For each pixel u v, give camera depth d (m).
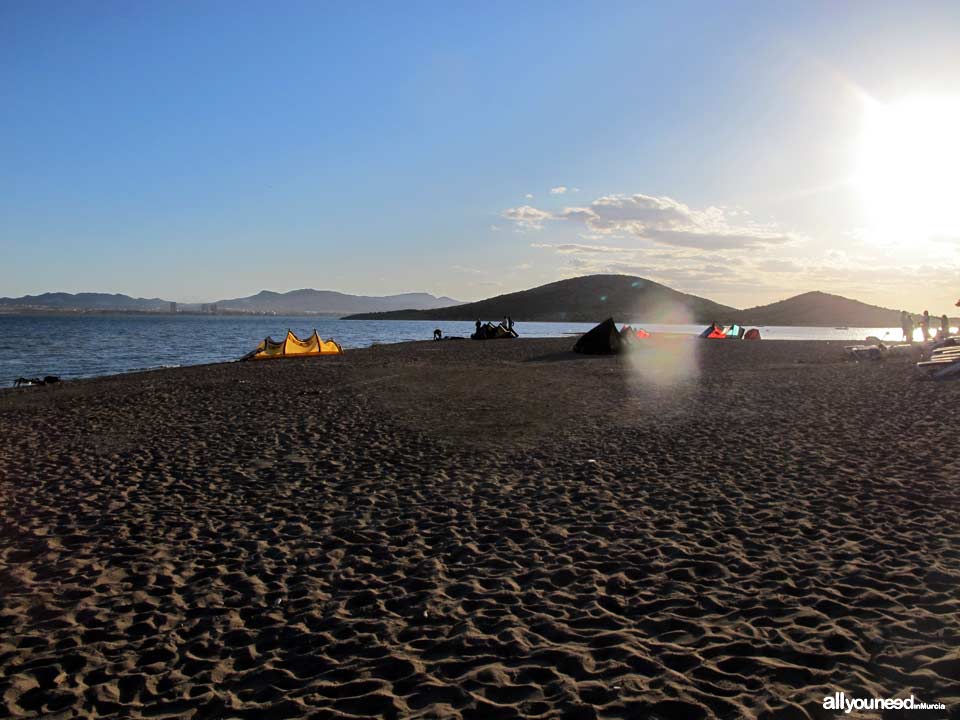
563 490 8.70
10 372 35.41
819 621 4.84
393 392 19.48
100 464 10.74
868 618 4.84
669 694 3.96
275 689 4.23
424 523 7.51
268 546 6.88
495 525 7.38
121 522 7.73
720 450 10.80
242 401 17.95
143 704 4.12
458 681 4.23
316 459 10.80
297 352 37.03
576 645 4.65
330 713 3.92
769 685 4.02
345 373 25.94
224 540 7.09
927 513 7.21
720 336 56.03
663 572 5.92
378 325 157.75
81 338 74.81
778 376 22.84
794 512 7.45
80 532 7.41
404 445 11.80
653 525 7.21
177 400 18.52
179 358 45.59
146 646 4.85
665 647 4.55
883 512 7.32
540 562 6.25
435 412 15.57
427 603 5.44
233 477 9.73
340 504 8.30
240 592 5.77
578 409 15.77
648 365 28.83
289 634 4.97
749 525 7.09
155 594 5.77
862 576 5.59
